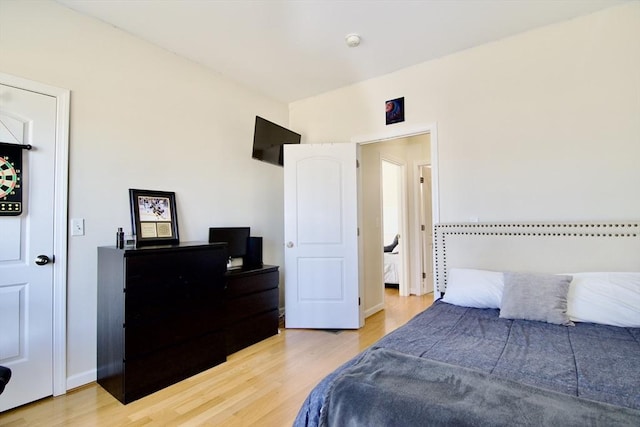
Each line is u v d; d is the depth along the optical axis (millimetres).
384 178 7039
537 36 2574
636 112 2229
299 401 2029
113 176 2473
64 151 2219
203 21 2449
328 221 3502
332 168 3512
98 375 2289
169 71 2863
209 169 3164
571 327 1873
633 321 1848
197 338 2424
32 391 2051
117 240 2334
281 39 2701
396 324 3604
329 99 3775
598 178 2340
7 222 1998
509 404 978
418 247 4938
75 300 2254
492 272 2482
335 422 1075
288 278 3527
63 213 2203
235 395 2104
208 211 3139
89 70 2367
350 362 1372
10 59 2023
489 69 2771
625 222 2203
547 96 2531
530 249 2527
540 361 1406
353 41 2709
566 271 2383
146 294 2133
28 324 2055
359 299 3484
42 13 2154
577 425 882
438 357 1447
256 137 3398
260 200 3699
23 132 2062
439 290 2926
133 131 2604
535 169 2568
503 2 2258
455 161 2918
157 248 2209
